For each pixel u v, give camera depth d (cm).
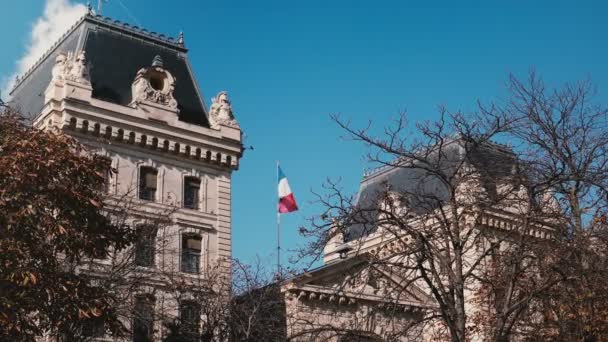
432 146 2608
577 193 2592
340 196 2486
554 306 2680
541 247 2533
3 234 2642
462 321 2406
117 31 5478
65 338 3241
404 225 2486
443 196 5466
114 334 3053
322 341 2864
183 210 5116
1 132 2908
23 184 2708
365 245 5350
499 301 2855
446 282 3944
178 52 5728
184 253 5050
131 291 3978
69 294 2695
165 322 4416
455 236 2538
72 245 2822
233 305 4428
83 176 2934
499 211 2670
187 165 5262
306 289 4938
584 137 2589
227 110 5534
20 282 2564
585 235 2592
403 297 5006
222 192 5347
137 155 5059
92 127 4869
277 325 4856
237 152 5447
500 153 2789
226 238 5241
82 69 4962
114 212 4200
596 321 2600
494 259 2791
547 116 2573
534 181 2573
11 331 2591
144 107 5119
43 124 4869
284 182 5491
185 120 5403
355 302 5091
